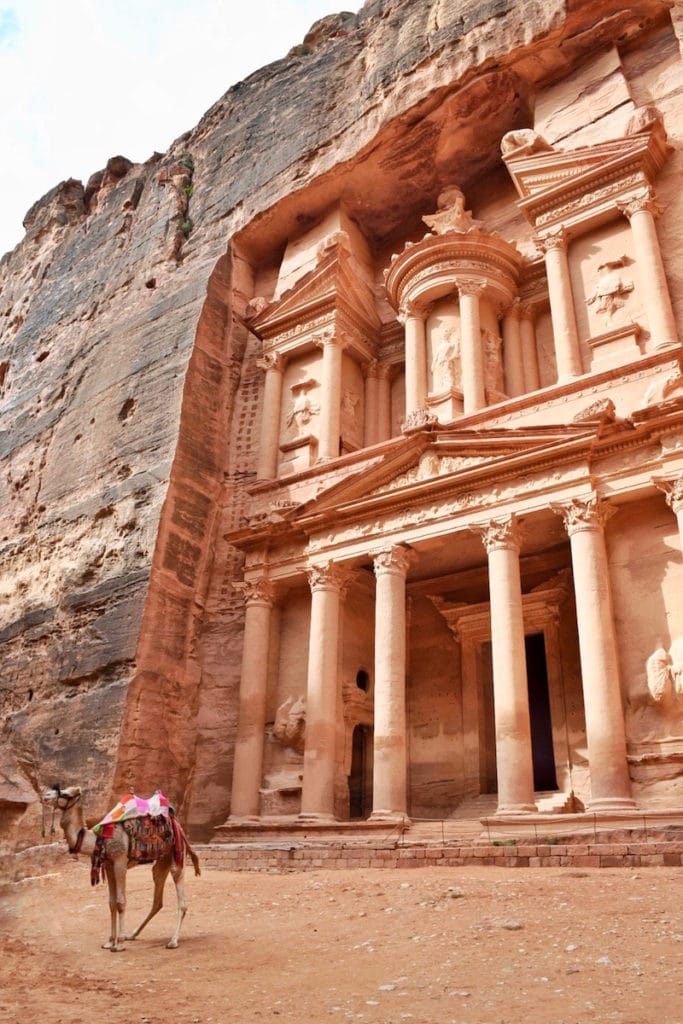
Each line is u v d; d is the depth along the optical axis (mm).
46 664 24359
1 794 22781
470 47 26625
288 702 22141
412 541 20641
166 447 25641
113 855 9078
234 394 28578
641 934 7781
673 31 24719
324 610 21609
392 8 30875
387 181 29281
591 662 16781
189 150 36438
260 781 21500
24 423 33125
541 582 22297
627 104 24141
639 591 17719
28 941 10250
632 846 12648
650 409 17562
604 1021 5363
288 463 26062
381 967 7383
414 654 24188
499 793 17141
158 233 33438
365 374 28281
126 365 29469
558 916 8828
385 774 18828
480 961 7277
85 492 27391
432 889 11234
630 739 16766
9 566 28672
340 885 12609
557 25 24844
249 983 7074
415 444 21031
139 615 22609
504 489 19531
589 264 22375
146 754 21484
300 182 29656
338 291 26953
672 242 21469
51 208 42562
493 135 27875
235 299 30109
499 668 17922
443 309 25453
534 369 24984
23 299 40562
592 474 18469
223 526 26094
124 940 9414
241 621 24344
